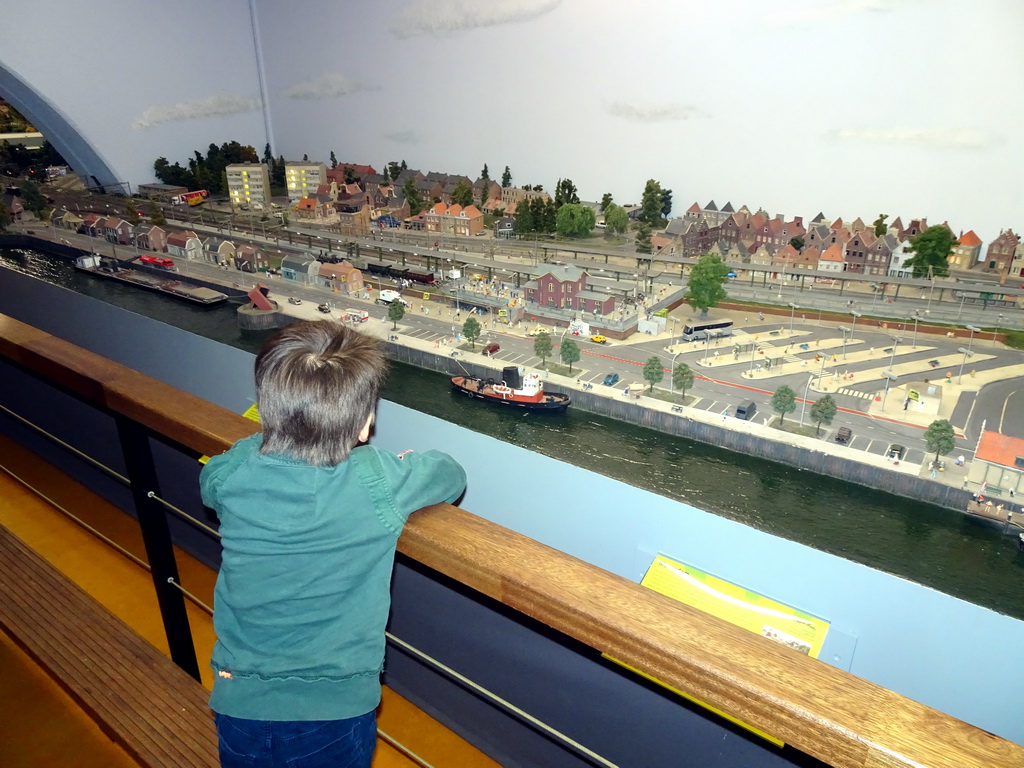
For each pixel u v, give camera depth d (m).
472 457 2.29
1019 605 1.99
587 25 3.13
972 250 2.49
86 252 4.98
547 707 1.62
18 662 1.55
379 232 4.43
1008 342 2.54
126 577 2.30
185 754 1.19
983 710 1.48
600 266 3.59
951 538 2.23
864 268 2.82
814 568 1.60
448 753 1.77
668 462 2.71
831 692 0.55
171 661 1.37
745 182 2.98
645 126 3.16
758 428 2.71
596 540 2.07
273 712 0.78
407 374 3.60
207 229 4.84
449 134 3.98
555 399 3.15
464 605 1.63
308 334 0.84
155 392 1.14
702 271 3.16
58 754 1.35
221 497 0.82
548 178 3.65
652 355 3.25
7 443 3.23
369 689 0.82
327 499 0.77
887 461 2.47
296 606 0.78
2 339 1.37
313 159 4.77
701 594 1.82
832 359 2.87
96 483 2.83
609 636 0.64
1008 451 2.30
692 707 1.37
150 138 4.64
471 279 3.96
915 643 1.50
